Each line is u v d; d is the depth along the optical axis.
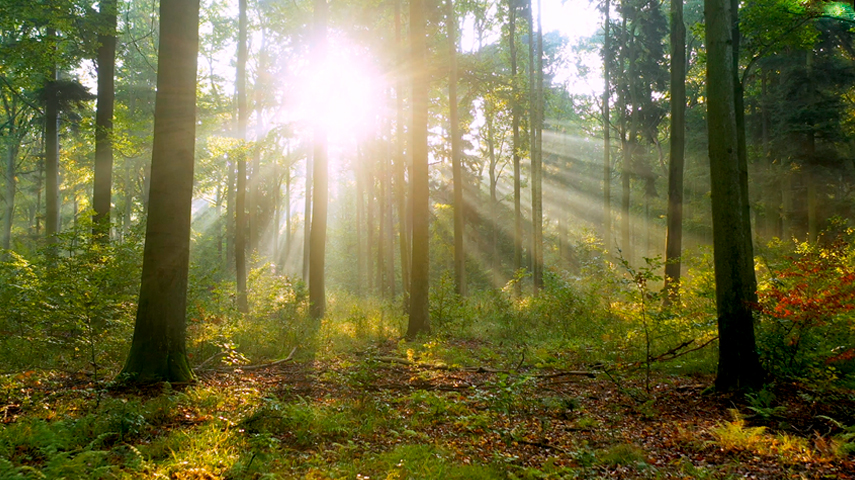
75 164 26.86
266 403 6.52
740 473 4.78
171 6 8.19
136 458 4.49
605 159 30.22
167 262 8.03
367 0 19.70
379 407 6.86
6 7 13.65
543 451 5.60
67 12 14.08
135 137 15.43
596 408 7.24
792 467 4.88
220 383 8.07
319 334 12.78
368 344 12.50
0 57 14.88
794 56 26.02
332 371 8.95
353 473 4.64
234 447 5.14
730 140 7.48
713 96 7.59
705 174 32.50
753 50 10.21
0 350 8.98
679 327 9.96
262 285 17.27
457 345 12.64
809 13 9.36
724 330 7.46
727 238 7.47
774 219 28.58
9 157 29.44
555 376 8.98
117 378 7.29
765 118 29.25
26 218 39.94
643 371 9.07
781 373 7.43
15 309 9.92
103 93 14.87
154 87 29.34
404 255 21.80
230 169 32.38
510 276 35.56
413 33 14.06
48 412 5.87
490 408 6.84
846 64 25.48
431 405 6.95
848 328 7.72
